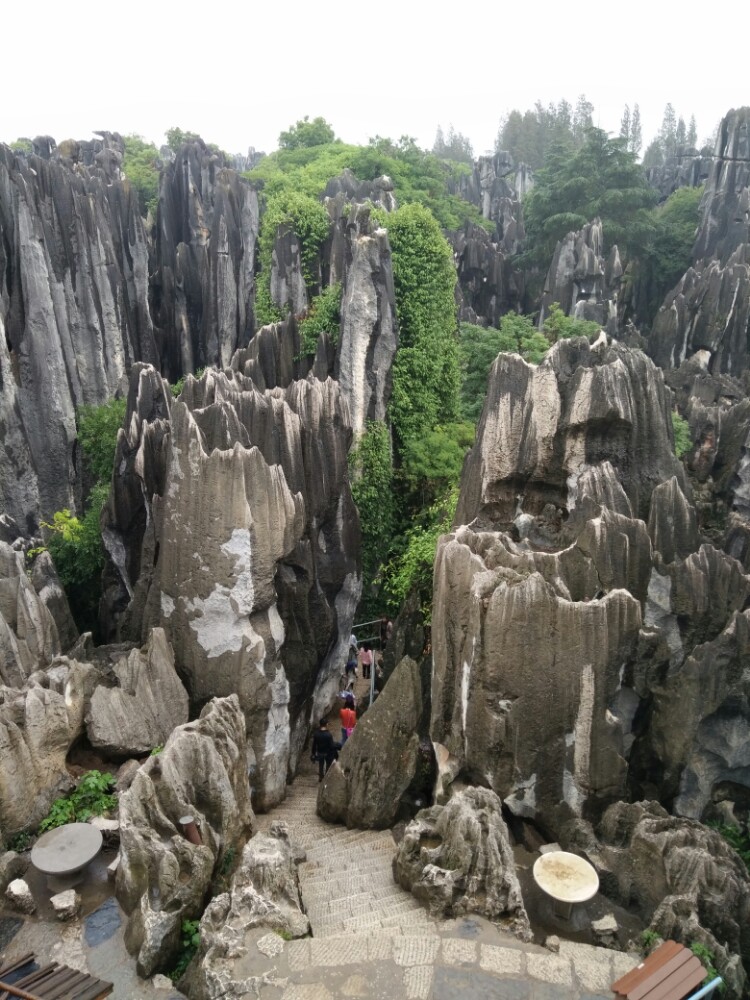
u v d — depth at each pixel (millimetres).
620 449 17734
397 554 31703
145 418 27031
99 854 13664
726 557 16031
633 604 14000
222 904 11602
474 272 59125
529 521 18188
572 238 53188
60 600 22844
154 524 21422
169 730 16984
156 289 49781
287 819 18172
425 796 17312
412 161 62406
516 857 14148
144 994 11000
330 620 22328
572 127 122562
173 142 74312
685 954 10773
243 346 47031
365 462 31531
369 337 31469
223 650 17922
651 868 12719
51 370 34375
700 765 14758
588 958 10969
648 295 60781
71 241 37781
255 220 46719
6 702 14844
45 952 11688
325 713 24000
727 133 56812
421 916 11969
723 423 29250
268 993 10227
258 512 17344
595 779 14328
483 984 10445
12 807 14117
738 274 43625
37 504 33281
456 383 35719
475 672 14648
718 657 14320
